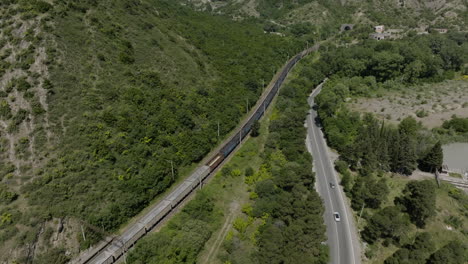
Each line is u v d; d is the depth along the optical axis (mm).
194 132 96062
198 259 64625
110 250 60875
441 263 59469
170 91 100750
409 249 67250
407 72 161625
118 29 108938
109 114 81250
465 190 89688
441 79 167250
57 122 74875
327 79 171750
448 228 76875
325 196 87062
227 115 109688
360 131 108750
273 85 148875
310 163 94625
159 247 62156
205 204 75250
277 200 77375
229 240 67875
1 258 55125
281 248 62812
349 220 79062
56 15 94438
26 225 59312
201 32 162125
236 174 88500
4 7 90625
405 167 94000
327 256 67312
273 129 111000
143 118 86875
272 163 94250
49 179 65750
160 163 79875
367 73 169375
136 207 70938
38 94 77188
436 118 125375
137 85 94938
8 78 79000
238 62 148750
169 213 72875
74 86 82875
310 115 135625
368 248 71375
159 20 137625
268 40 193500
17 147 69188
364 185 84688
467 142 109438
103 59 93500
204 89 112062
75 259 59906
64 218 62219
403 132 104688
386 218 69500
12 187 64062
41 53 83875
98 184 69375
